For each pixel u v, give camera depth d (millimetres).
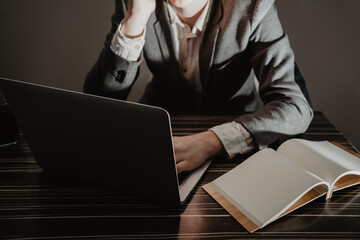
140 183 662
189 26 1205
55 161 759
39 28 2070
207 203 678
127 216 638
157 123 542
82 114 611
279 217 623
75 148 688
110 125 594
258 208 636
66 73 2188
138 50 1092
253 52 1146
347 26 1864
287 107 944
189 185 728
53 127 679
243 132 871
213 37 1153
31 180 760
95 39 2090
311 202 680
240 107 1405
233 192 690
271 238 583
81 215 640
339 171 697
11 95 680
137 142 588
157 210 657
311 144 805
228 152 838
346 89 2006
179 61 1295
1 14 2033
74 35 2078
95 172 713
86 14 2021
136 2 1026
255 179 700
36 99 649
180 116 1086
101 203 678
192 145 815
